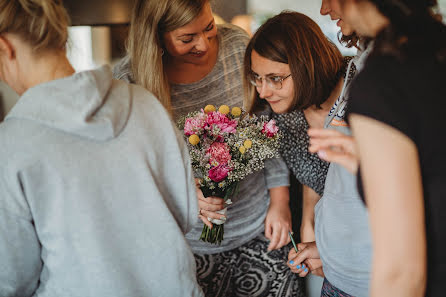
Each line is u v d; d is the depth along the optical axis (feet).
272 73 4.84
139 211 3.39
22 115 3.03
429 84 2.44
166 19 5.28
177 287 3.61
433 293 2.77
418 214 2.42
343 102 4.45
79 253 3.19
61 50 3.40
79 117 3.05
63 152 3.05
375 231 2.49
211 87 6.18
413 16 2.51
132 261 3.40
